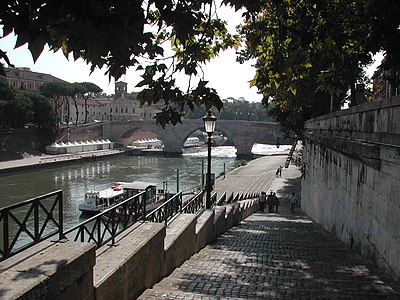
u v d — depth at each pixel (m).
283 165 71.50
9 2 2.80
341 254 10.59
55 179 59.12
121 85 146.00
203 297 5.60
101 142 99.06
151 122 102.38
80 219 36.91
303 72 9.95
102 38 2.91
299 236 14.80
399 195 7.28
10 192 48.00
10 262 4.06
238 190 48.19
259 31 9.41
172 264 7.80
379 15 7.37
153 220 8.13
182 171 71.31
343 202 13.04
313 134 21.45
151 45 4.80
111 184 56.03
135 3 3.19
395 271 7.34
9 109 70.94
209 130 14.20
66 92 94.25
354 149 10.41
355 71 11.68
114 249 5.80
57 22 3.17
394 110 7.54
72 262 4.14
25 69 117.88
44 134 84.19
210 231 12.44
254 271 7.95
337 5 9.13
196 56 6.09
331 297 6.02
